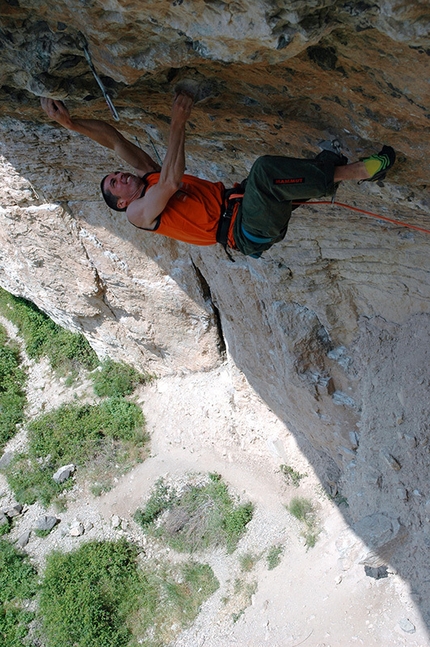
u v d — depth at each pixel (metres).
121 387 16.70
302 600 11.02
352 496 11.27
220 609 12.02
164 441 15.45
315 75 3.86
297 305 9.85
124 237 12.39
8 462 16.45
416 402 9.20
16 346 19.20
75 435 16.33
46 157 10.47
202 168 7.49
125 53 3.78
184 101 4.11
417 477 9.45
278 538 12.48
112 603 13.05
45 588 13.56
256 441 13.72
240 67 4.05
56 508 15.25
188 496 14.10
